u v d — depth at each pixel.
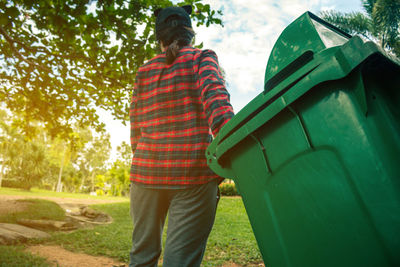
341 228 0.75
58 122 6.01
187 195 1.27
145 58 4.21
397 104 0.80
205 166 1.28
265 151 0.95
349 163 0.75
